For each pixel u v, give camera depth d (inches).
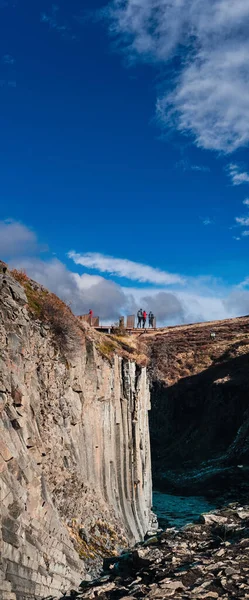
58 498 740.0
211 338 3528.5
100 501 959.6
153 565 651.5
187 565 623.2
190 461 2541.8
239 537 739.4
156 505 1675.7
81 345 1002.1
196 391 2989.7
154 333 3801.7
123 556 768.3
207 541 759.1
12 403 585.3
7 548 466.9
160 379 3161.9
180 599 500.7
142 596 538.3
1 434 518.6
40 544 557.9
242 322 3907.5
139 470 1264.8
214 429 2645.2
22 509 516.4
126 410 1264.8
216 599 490.3
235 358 3070.9
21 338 658.8
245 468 1956.2
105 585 618.5
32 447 622.5
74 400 924.6
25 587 501.4
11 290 669.9
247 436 2253.9
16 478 530.9
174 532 853.8
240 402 2637.8
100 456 1055.6
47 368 797.2
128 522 1064.8
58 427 805.9
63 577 623.8
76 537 764.0
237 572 560.1
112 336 1663.4
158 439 2974.9
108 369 1155.9
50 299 928.9
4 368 572.4
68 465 825.5
